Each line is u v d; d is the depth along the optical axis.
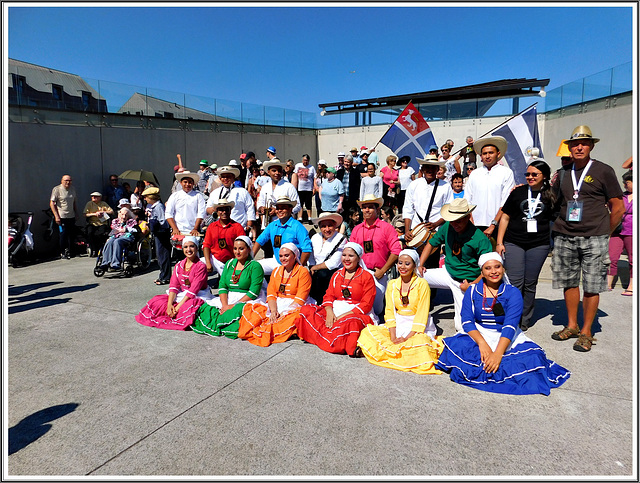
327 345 4.53
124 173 12.63
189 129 15.98
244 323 4.92
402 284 4.59
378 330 4.43
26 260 10.27
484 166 5.45
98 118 12.77
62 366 4.24
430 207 6.05
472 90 17.19
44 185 11.31
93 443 2.94
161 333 5.22
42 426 3.16
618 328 5.11
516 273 4.90
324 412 3.29
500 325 4.04
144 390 3.71
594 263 4.41
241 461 2.72
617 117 12.26
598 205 4.43
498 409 3.32
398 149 9.98
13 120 10.59
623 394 3.53
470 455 2.75
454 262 4.89
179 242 7.36
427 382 3.82
